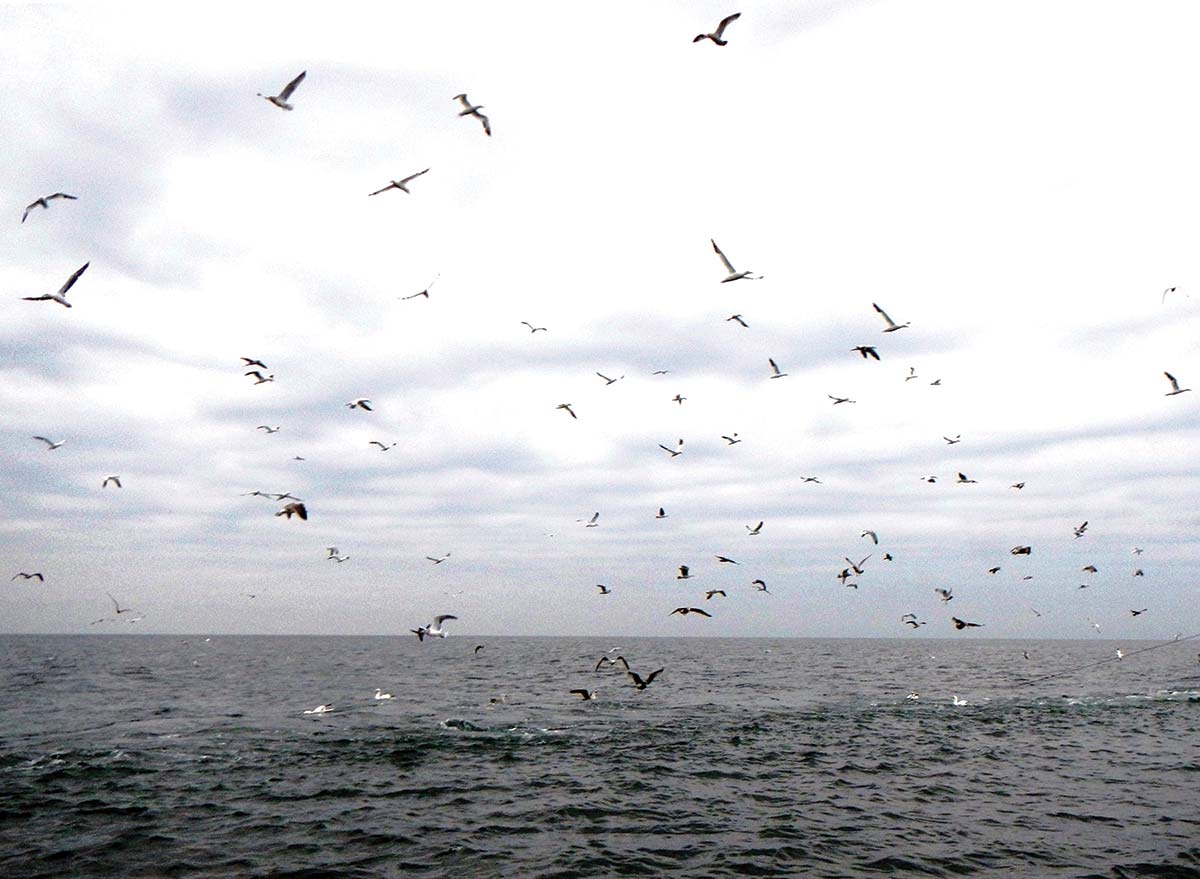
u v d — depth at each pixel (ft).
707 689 202.59
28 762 95.81
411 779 87.15
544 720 137.39
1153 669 289.74
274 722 134.00
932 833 65.46
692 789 81.92
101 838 64.59
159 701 169.07
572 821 69.62
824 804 75.46
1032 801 76.48
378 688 204.13
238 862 58.59
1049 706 158.10
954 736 117.91
